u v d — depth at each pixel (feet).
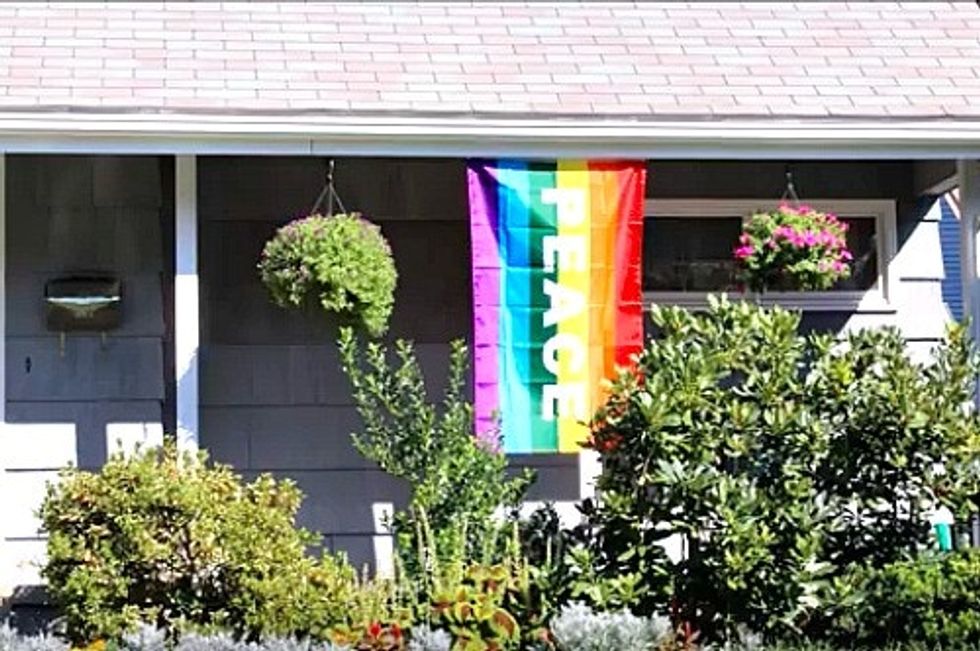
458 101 39.83
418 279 43.21
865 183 45.55
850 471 35.35
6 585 39.96
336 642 31.94
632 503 34.01
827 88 42.06
